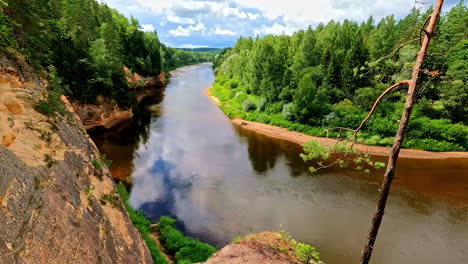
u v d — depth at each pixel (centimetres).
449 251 1677
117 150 3155
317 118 4222
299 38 6444
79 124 1566
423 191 2458
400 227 1900
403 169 2948
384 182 771
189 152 3216
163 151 3192
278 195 2291
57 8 4088
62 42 3362
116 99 4100
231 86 7138
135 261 1055
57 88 1598
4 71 1026
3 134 717
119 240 1028
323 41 5512
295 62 5034
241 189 2370
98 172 1269
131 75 6888
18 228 548
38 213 637
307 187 2447
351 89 4359
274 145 3641
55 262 610
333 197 2280
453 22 4312
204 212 1997
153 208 2019
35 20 2516
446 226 1930
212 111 5478
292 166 2927
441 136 3538
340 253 1631
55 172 826
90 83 3544
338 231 1830
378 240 1755
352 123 3888
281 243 1449
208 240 1695
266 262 1228
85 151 1278
